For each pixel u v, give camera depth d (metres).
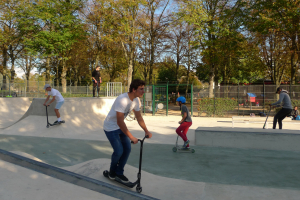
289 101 8.61
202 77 43.22
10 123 13.33
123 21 21.56
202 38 20.56
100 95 23.97
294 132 7.30
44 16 25.78
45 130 9.85
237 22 19.41
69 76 47.97
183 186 3.98
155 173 4.96
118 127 3.63
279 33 20.20
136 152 6.79
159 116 17.62
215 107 17.53
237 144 7.50
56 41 26.66
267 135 7.27
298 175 4.82
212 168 5.32
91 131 10.79
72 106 11.55
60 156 6.38
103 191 2.73
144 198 2.59
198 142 7.80
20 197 2.46
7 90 28.61
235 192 3.77
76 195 2.60
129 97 3.47
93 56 33.53
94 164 4.38
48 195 2.55
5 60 34.75
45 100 10.18
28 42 27.09
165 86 18.23
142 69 39.09
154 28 26.89
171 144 7.87
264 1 18.25
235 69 31.27
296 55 20.56
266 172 5.02
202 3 20.64
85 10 26.88
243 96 17.47
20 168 3.35
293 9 16.98
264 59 25.03
